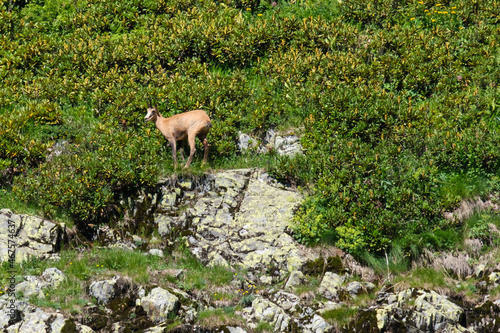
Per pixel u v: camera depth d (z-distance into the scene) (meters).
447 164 18.34
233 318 14.06
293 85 22.30
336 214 16.64
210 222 17.33
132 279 14.73
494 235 16.34
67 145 19.38
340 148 18.89
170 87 21.72
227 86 21.94
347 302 14.69
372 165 17.80
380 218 16.36
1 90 21.33
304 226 16.67
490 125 20.06
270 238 16.73
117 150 18.73
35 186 17.05
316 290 14.99
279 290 15.10
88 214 16.98
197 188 18.41
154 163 18.34
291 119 21.14
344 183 17.78
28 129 19.78
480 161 17.92
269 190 18.31
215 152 19.72
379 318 13.70
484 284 14.88
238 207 17.83
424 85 22.27
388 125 19.59
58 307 13.62
